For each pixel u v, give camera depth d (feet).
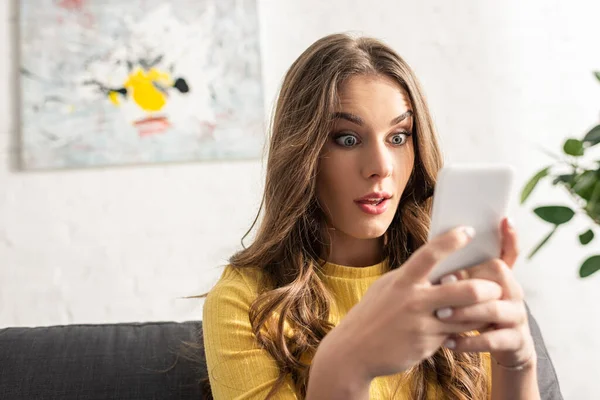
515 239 2.40
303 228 3.64
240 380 3.24
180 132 7.43
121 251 7.47
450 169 2.24
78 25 7.37
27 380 3.79
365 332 2.32
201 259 7.54
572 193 2.56
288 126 3.52
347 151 3.28
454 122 7.87
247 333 3.37
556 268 7.98
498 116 7.92
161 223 7.52
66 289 7.41
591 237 2.55
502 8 7.98
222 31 7.50
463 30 7.91
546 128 7.98
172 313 7.52
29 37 7.32
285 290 3.46
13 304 7.35
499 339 2.40
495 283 2.31
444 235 2.17
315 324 3.46
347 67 3.28
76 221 7.43
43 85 7.32
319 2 7.74
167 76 7.43
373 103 3.24
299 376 3.30
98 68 7.37
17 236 7.36
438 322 2.23
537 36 8.01
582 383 7.95
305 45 7.71
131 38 7.41
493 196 2.31
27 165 7.29
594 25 8.07
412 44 7.83
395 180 3.36
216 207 7.55
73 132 7.34
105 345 3.99
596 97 8.02
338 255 3.68
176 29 7.45
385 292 2.30
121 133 7.38
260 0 7.68
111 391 3.79
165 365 3.92
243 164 7.58
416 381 3.50
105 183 7.46
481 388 3.64
